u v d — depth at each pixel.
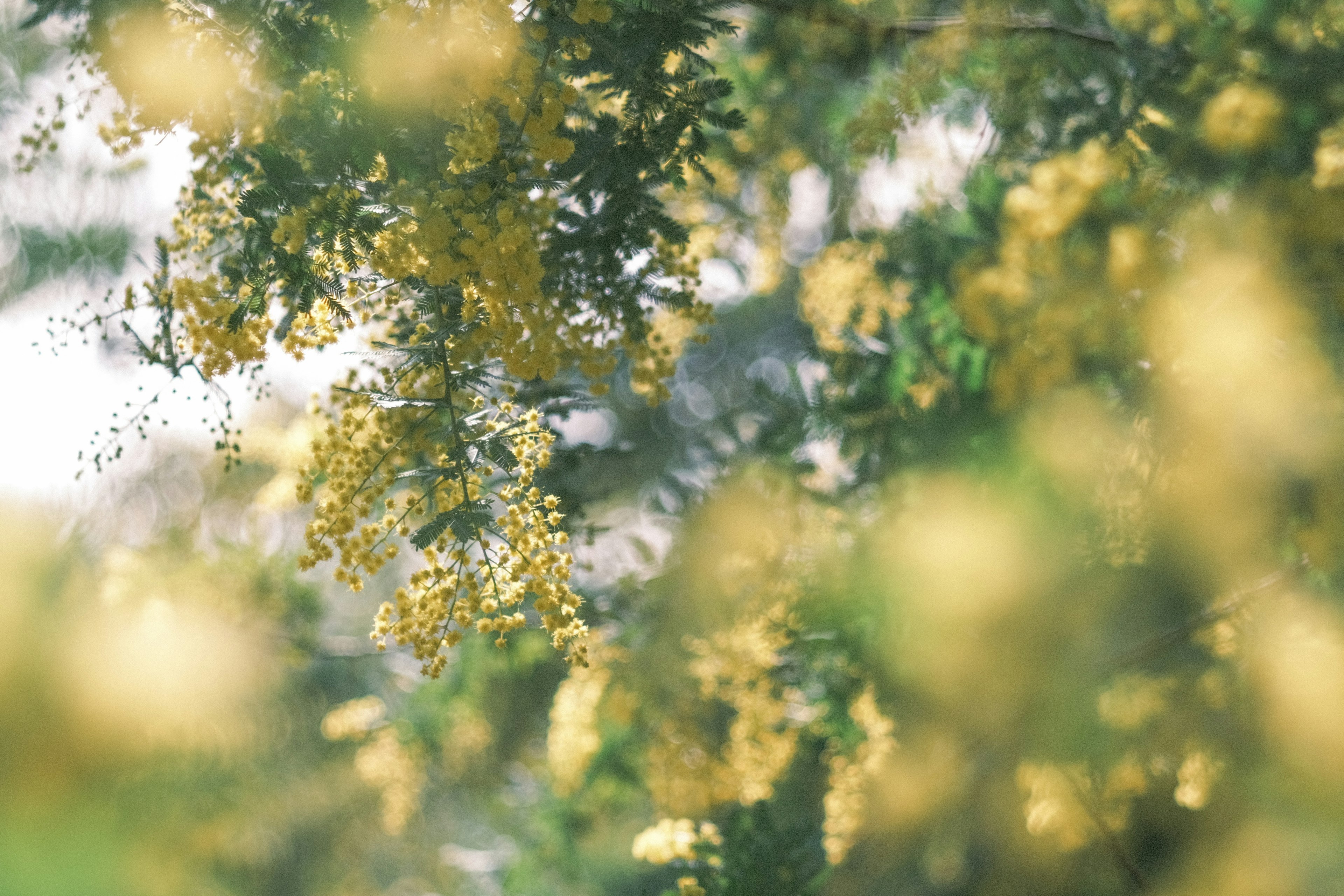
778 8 3.43
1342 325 3.21
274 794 8.37
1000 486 3.54
